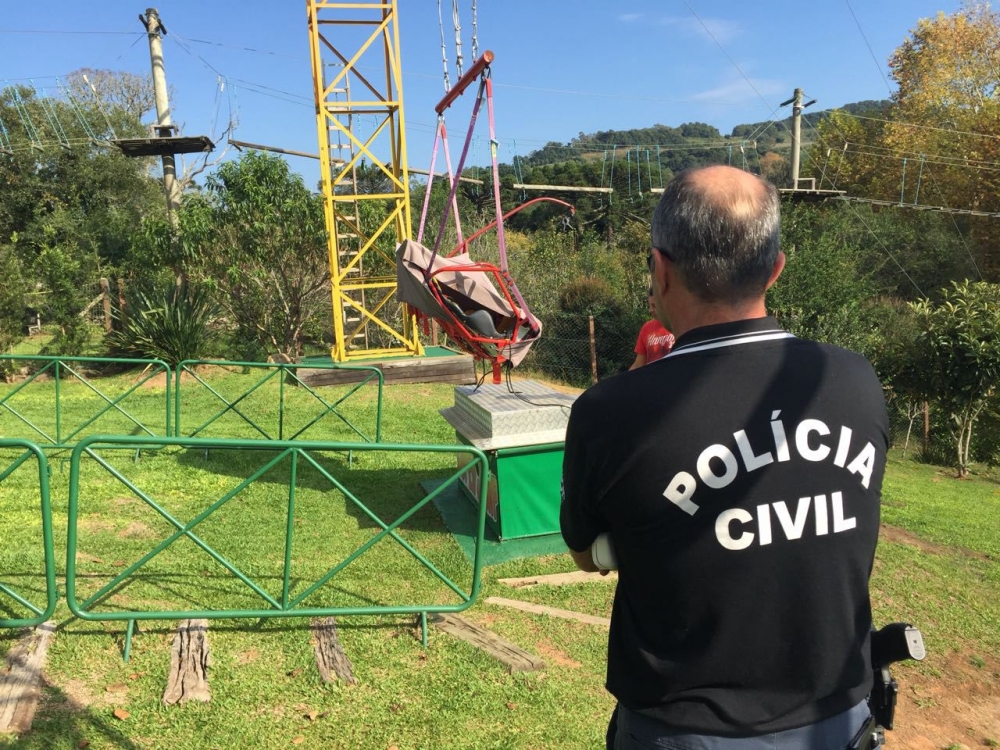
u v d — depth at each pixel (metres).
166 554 4.34
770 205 1.23
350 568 4.32
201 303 11.41
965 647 4.33
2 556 4.04
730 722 1.14
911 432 12.22
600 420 1.19
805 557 1.15
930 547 5.92
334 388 10.01
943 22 29.58
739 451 1.14
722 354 1.19
